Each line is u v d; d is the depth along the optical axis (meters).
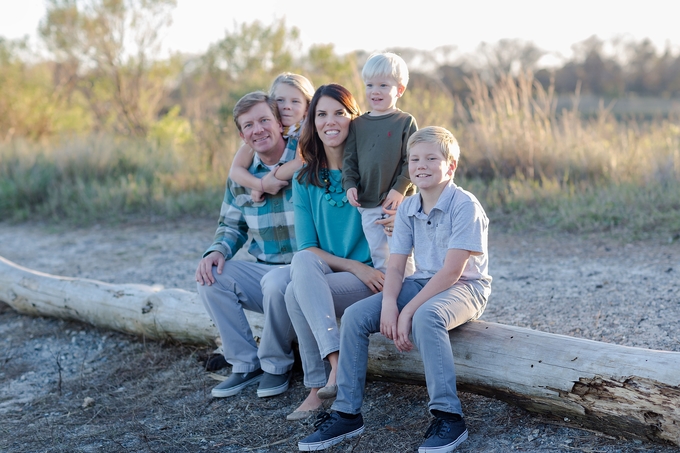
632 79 27.55
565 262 5.51
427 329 2.79
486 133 8.91
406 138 3.32
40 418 3.68
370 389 3.52
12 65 15.56
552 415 2.88
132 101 15.11
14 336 5.00
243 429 3.30
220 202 8.97
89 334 4.84
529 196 7.52
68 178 10.63
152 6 14.80
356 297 3.32
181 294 4.33
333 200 3.45
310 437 2.95
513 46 23.17
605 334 3.77
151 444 3.23
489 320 4.24
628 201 6.87
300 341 3.27
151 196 9.59
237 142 10.38
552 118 9.27
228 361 3.71
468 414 3.10
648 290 4.50
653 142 8.53
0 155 11.67
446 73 20.56
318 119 3.35
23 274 5.30
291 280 3.25
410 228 3.12
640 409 2.56
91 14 14.73
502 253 6.02
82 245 7.79
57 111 15.65
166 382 3.96
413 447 2.89
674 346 3.48
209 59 15.46
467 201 2.95
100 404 3.77
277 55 15.30
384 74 3.37
